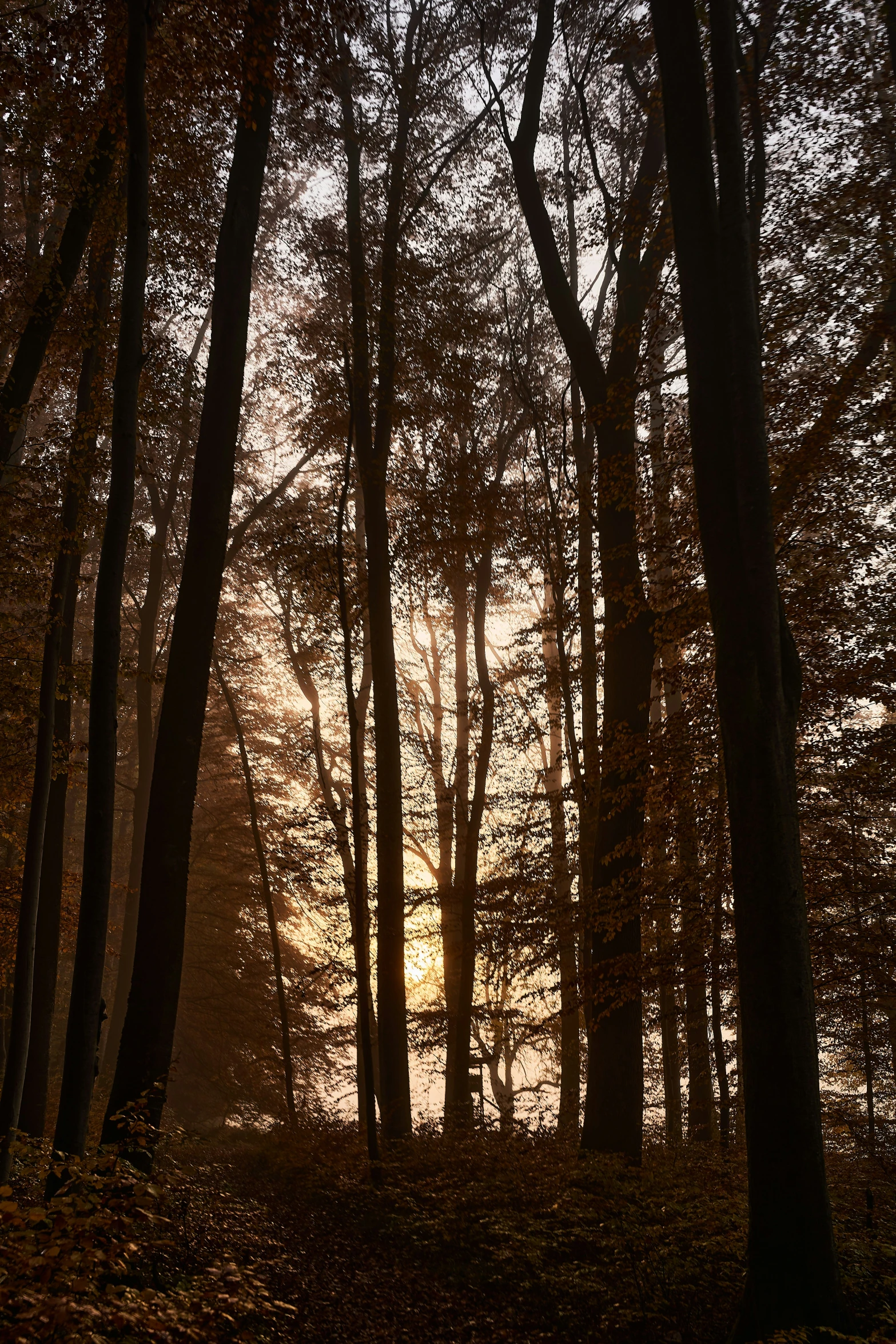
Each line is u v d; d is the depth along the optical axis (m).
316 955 24.83
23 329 10.93
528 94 12.89
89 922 6.91
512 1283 7.35
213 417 9.27
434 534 17.52
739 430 6.73
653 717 19.08
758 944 6.11
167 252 13.40
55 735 13.53
